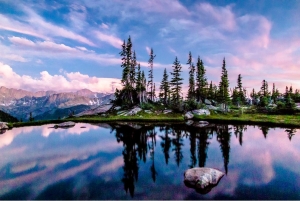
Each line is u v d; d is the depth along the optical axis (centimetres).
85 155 2608
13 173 1959
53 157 2519
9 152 2767
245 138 3622
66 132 4478
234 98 11512
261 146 3012
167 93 10100
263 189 1570
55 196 1487
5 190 1587
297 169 2011
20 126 5772
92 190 1579
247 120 5772
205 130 4597
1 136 4047
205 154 2608
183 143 3291
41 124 6200
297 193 1500
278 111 7950
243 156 2495
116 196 1476
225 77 8950
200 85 9544
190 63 9719
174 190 1565
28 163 2275
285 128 4803
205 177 1634
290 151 2717
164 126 5294
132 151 2814
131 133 4284
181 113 7700
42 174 1930
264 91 12644
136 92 9656
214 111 8138
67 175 1900
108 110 8525
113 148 2992
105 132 4428
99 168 2098
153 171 2000
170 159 2412
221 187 1608
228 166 2125
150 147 3042
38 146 3119
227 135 3944
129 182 1727
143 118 6638
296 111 7612
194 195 1480
